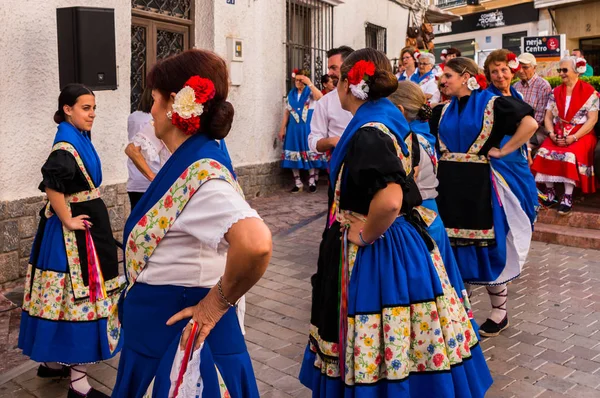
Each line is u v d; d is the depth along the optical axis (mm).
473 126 4152
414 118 3309
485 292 5375
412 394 2727
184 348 1918
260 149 9258
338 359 2797
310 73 10133
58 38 5445
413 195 2869
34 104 5582
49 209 3646
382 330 2701
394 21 13219
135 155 4281
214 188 1884
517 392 3623
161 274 1984
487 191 4199
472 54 25422
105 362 4082
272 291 5367
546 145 7211
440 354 2699
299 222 7781
